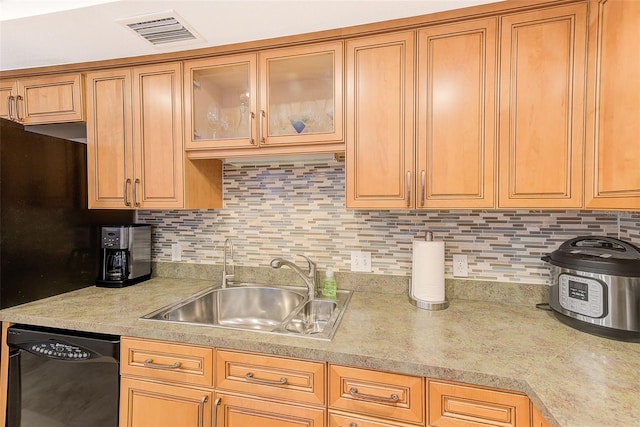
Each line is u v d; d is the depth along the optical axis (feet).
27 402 4.33
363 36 4.50
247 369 3.68
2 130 4.55
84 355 4.12
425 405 3.15
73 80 5.56
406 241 5.42
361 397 3.30
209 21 4.31
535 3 3.87
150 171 5.37
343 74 4.58
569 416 2.27
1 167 4.54
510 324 4.05
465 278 5.14
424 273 4.72
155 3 3.92
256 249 6.18
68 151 5.50
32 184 4.94
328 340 3.60
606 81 3.45
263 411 3.61
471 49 4.11
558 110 3.83
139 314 4.45
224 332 3.84
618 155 3.27
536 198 3.92
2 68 5.67
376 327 3.98
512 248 4.95
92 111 5.55
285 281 6.01
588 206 3.69
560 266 4.02
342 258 5.72
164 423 3.92
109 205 5.56
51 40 4.76
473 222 5.11
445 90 4.20
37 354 4.28
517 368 2.97
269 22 4.35
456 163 4.18
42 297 5.10
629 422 2.20
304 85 5.13
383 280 5.49
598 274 3.59
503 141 4.01
